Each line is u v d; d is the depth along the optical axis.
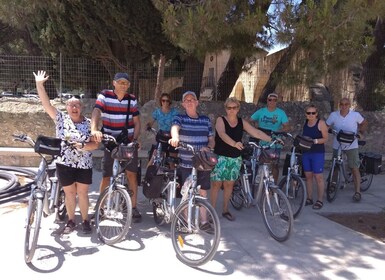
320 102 10.38
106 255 4.43
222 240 5.04
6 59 10.58
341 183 7.45
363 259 4.60
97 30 10.35
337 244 5.04
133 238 4.97
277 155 5.21
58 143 4.41
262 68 11.68
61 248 4.56
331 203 7.06
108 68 11.55
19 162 9.08
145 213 6.06
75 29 10.48
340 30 5.99
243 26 6.26
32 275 3.90
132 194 5.24
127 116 5.34
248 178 5.79
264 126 7.25
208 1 5.95
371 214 6.49
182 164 5.10
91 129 4.83
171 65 12.16
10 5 7.36
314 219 6.07
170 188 4.97
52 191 5.07
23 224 5.27
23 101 10.25
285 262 4.44
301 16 6.19
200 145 5.15
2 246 4.54
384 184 8.78
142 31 9.92
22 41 19.98
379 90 11.88
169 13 6.28
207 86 11.55
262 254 4.63
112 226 4.94
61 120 4.84
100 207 4.89
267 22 6.46
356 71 15.17
